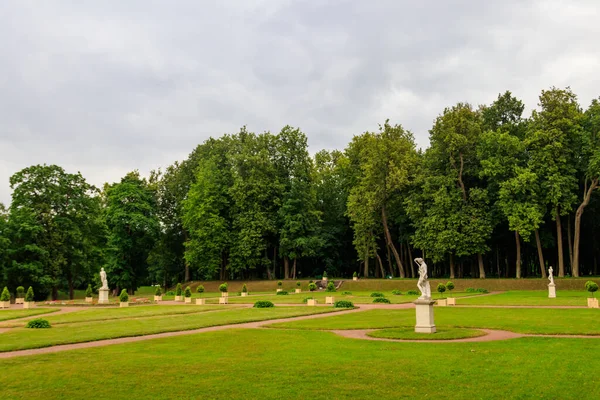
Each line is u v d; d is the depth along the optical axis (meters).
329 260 81.75
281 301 49.34
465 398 11.67
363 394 12.14
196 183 77.88
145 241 78.75
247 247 71.69
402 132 74.00
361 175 76.19
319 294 60.50
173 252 87.12
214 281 78.31
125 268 75.81
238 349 19.22
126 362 16.69
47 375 14.79
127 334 24.55
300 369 14.98
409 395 11.99
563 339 20.28
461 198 62.66
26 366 16.27
